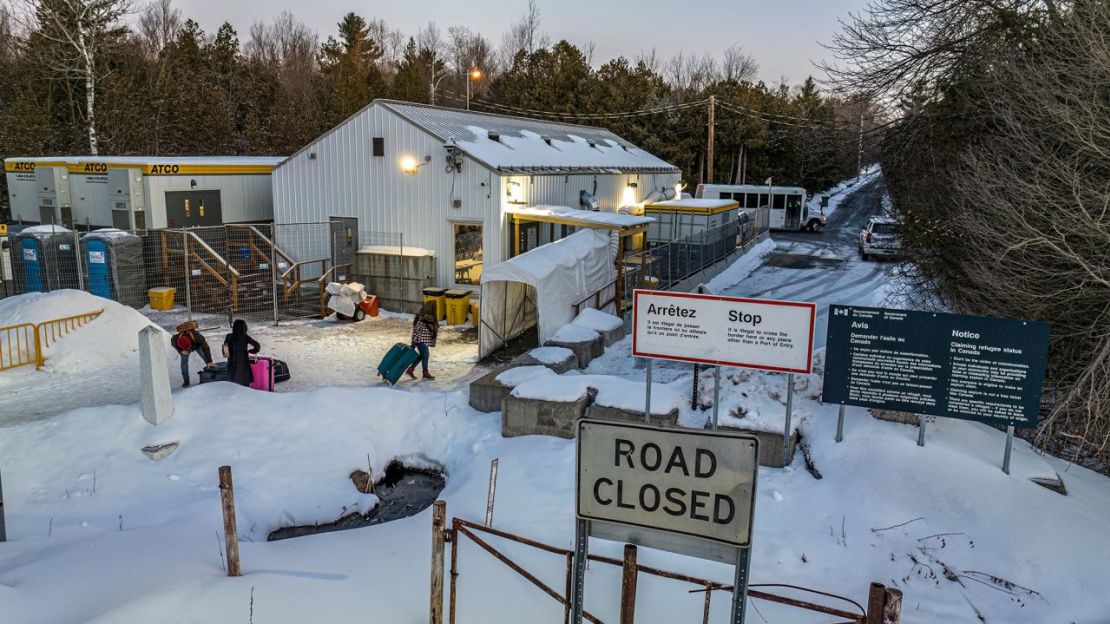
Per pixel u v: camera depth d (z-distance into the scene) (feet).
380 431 36.58
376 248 70.23
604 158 96.73
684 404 35.35
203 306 68.03
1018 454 29.45
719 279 89.51
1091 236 31.81
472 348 55.77
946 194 43.57
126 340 50.98
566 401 33.94
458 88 310.04
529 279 50.70
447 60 331.36
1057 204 32.48
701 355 28.86
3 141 120.78
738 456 13.37
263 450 33.27
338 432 35.40
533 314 61.26
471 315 64.80
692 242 86.02
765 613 20.44
